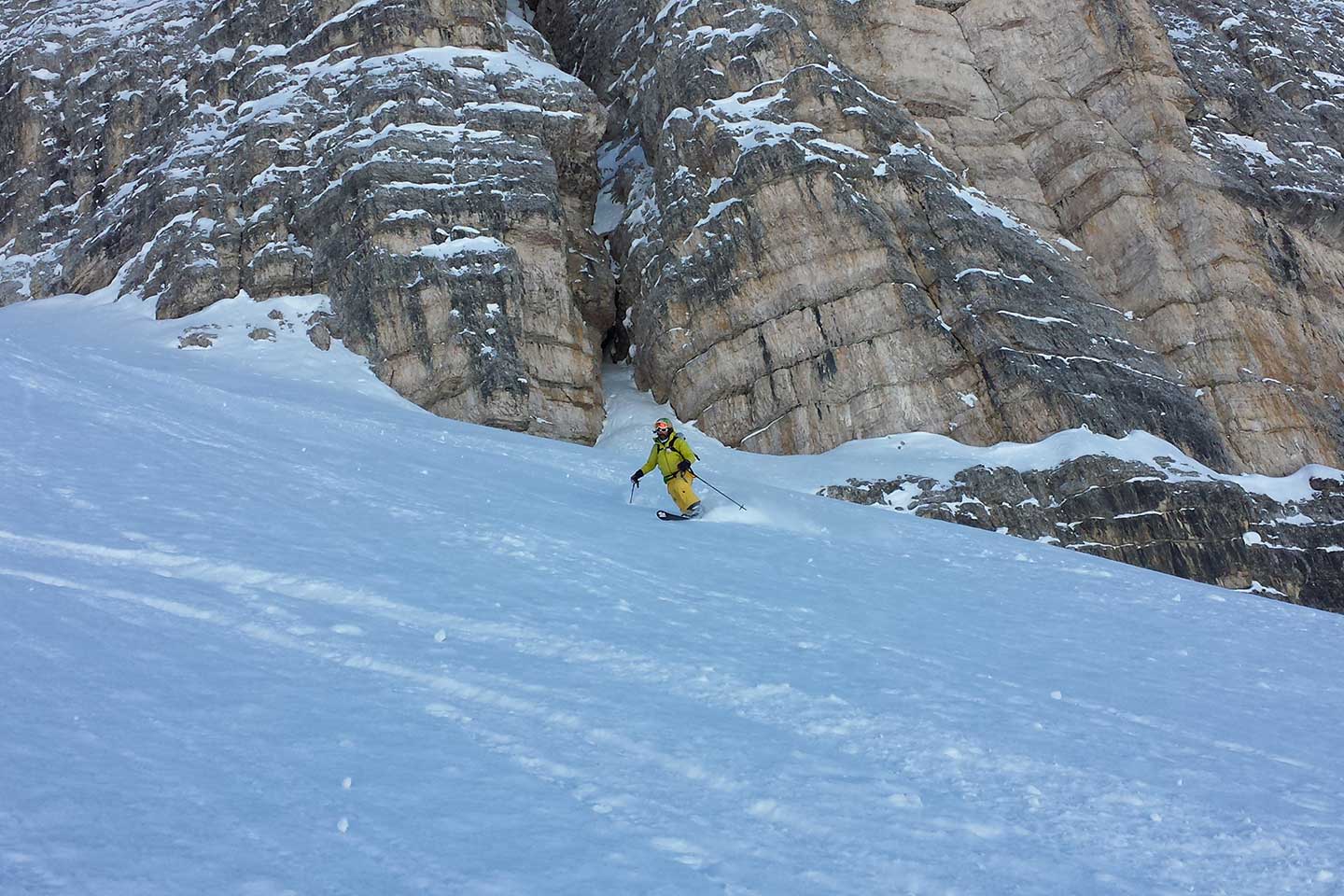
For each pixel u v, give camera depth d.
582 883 2.91
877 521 15.07
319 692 4.34
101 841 2.71
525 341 29.03
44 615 4.82
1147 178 31.75
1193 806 4.18
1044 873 3.43
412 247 29.23
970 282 28.39
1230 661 7.71
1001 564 12.15
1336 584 23.95
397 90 31.86
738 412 28.53
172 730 3.62
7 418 11.38
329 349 28.67
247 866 2.72
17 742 3.26
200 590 5.80
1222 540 23.89
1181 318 29.33
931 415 27.06
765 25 32.59
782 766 4.14
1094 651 7.56
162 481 9.27
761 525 13.18
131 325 29.92
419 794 3.38
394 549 7.87
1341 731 5.78
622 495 14.28
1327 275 31.12
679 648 5.94
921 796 4.01
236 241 31.38
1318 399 28.73
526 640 5.73
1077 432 25.61
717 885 3.02
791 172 29.77
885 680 5.74
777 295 29.00
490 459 16.25
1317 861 3.72
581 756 4.00
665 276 30.38
